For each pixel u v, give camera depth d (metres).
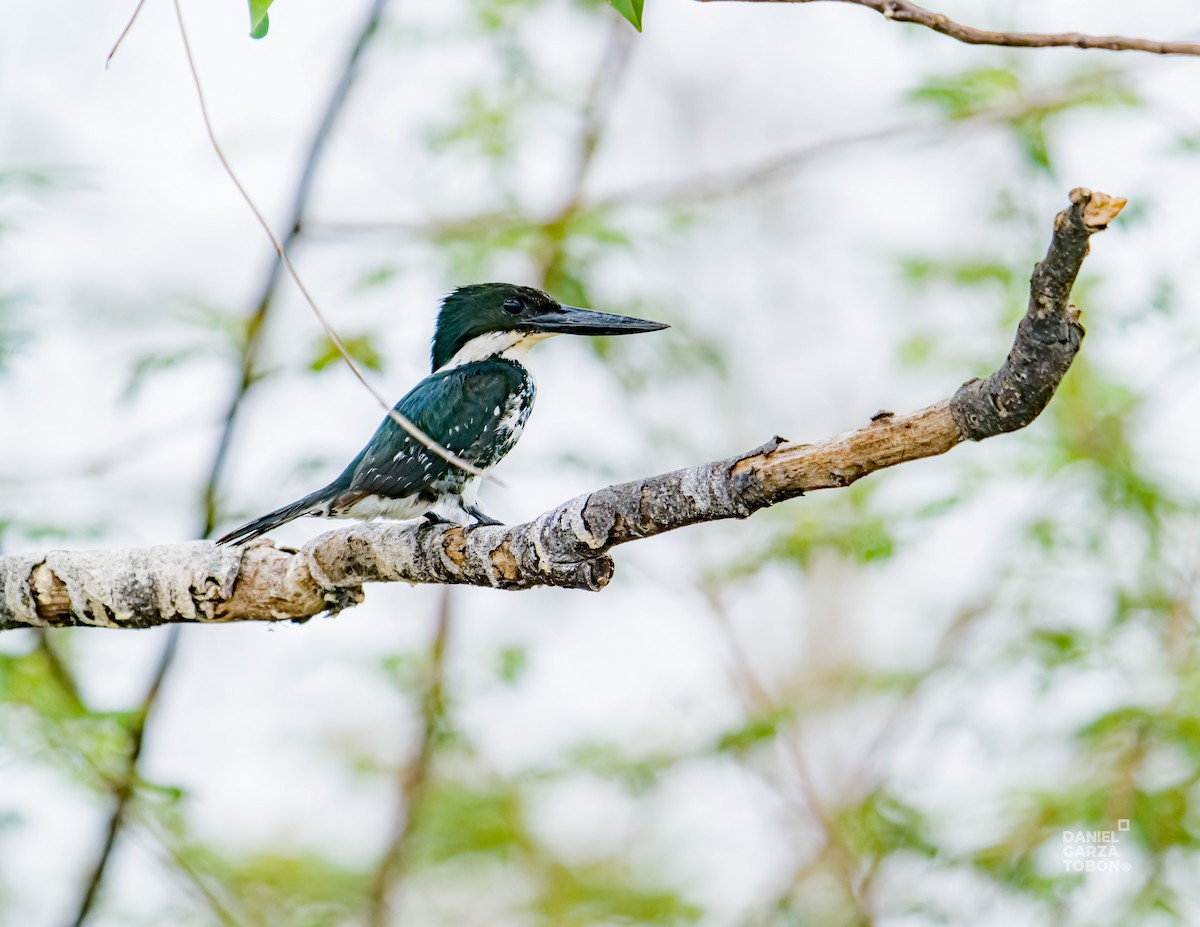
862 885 12.46
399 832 12.92
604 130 13.18
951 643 12.94
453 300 10.65
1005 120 12.12
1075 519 12.30
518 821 13.79
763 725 12.46
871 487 12.69
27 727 9.29
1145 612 11.91
